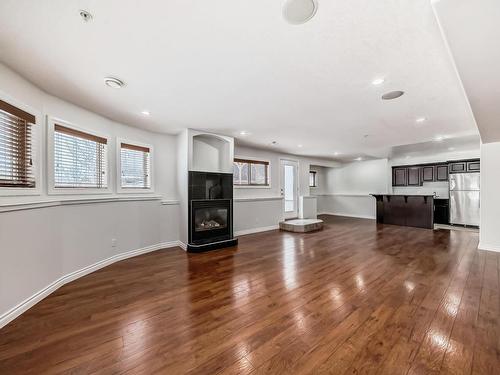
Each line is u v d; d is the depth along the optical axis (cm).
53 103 267
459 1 109
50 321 196
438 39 167
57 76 222
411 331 178
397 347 160
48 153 260
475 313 202
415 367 142
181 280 283
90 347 163
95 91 257
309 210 756
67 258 278
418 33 161
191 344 166
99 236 325
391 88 251
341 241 484
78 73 217
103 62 199
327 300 229
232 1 133
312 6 137
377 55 189
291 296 238
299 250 416
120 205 361
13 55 187
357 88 251
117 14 143
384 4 136
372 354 154
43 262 240
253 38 167
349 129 416
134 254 383
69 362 149
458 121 366
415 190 768
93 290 255
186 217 418
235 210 553
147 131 420
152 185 424
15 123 217
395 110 318
